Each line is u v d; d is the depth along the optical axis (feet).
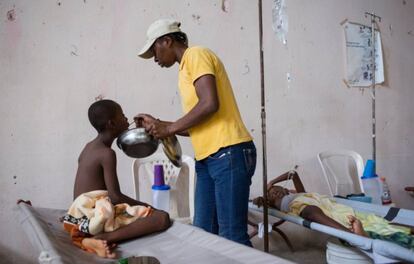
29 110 7.11
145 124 4.60
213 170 4.51
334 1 9.92
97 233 4.12
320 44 9.72
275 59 9.18
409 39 10.94
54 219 4.87
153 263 3.40
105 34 7.63
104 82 7.63
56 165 7.30
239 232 4.39
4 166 6.95
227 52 8.66
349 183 9.66
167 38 4.64
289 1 9.36
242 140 4.47
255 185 8.88
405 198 10.78
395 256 4.22
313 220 6.09
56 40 7.29
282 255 8.82
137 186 7.52
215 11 8.54
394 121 10.70
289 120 9.32
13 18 6.99
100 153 4.76
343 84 10.01
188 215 7.91
